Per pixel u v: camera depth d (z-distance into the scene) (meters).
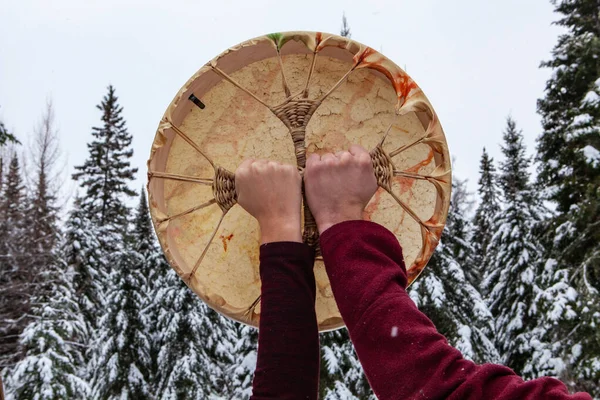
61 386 10.88
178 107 1.56
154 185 1.53
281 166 1.27
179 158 1.60
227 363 13.54
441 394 0.87
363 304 1.01
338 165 1.23
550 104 14.30
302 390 1.07
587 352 10.95
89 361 14.56
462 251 15.52
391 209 1.60
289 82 1.61
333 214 1.20
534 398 0.85
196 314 13.26
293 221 1.22
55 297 14.20
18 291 20.78
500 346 15.30
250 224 1.63
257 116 1.62
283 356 1.09
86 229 20.25
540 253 15.39
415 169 1.59
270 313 1.13
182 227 1.60
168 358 12.87
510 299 15.38
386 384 0.93
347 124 1.61
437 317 9.94
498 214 17.39
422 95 1.54
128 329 13.32
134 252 14.33
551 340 12.77
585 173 12.38
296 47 1.59
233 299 1.59
